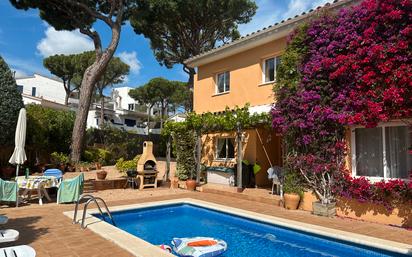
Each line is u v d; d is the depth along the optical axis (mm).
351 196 9578
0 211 10383
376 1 9109
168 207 11969
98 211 10336
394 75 8516
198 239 7855
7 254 4816
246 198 12922
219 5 23766
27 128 18438
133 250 6406
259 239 8641
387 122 9148
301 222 8898
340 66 9797
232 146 17453
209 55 18031
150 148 16500
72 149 22016
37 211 10422
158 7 23156
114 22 23156
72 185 11914
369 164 9625
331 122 10172
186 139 19484
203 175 18562
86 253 6387
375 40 9109
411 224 8328
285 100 11219
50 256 6215
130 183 16422
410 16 8461
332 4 11359
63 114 23203
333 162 10180
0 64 16688
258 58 15953
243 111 13891
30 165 18844
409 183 8344
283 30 13727
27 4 21734
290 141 11430
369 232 7922
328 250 7699
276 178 12789
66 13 22750
